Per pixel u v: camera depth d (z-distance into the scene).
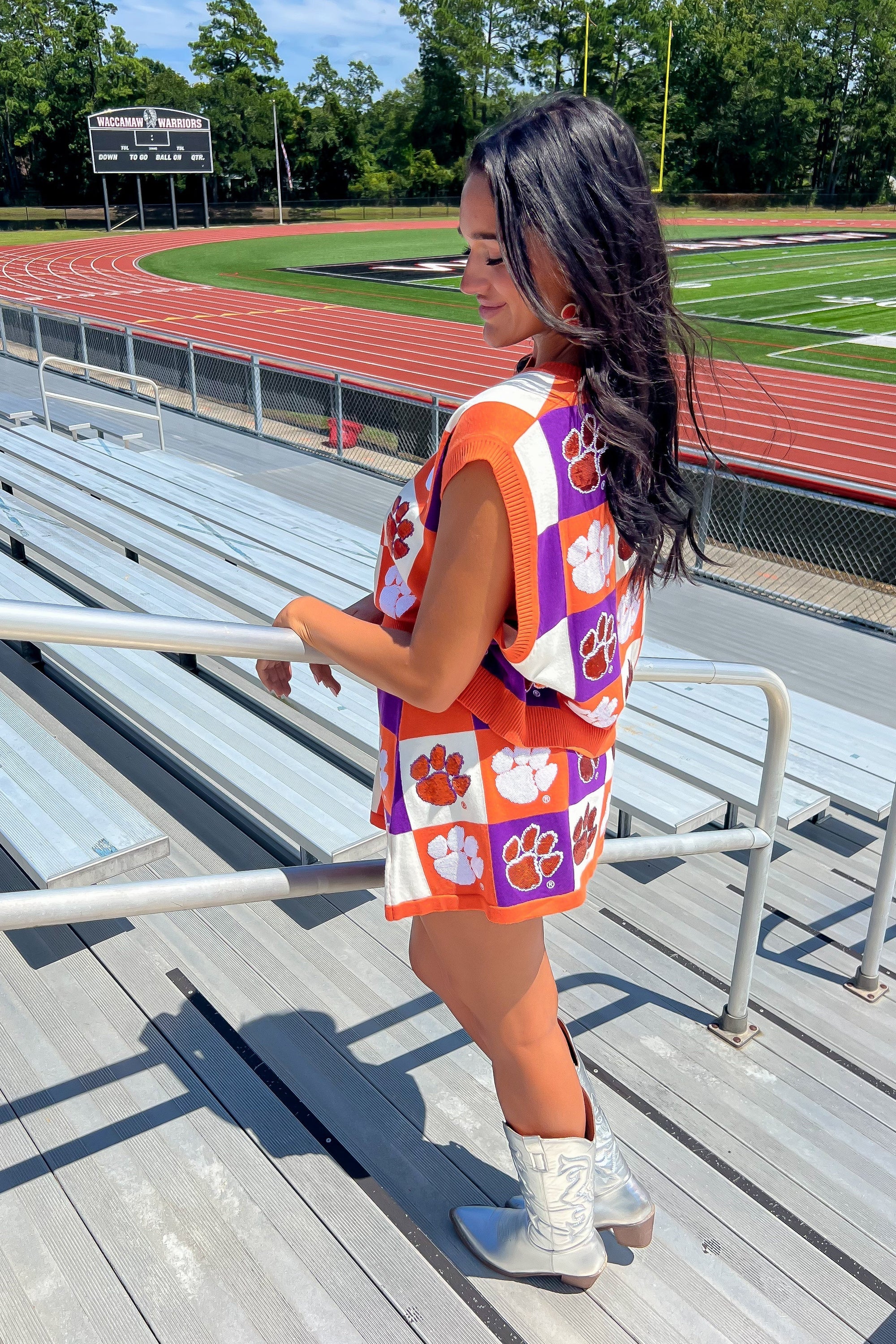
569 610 0.89
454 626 0.86
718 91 69.00
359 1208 1.60
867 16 67.06
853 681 4.84
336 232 56.28
